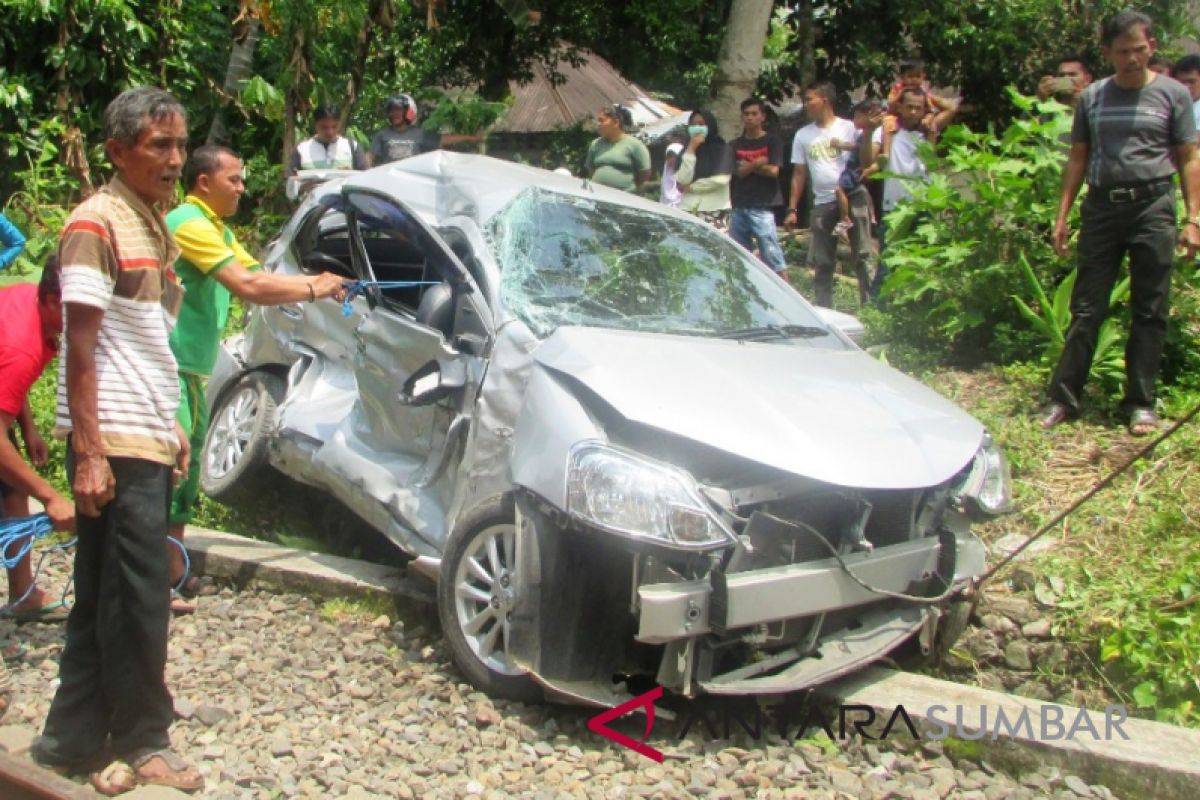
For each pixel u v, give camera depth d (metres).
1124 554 5.41
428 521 5.00
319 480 5.75
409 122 10.41
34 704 4.33
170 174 3.53
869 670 4.64
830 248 9.27
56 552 6.07
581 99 20.27
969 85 17.53
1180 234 7.05
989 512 4.81
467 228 5.21
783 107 20.02
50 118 11.64
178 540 5.48
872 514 4.51
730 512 4.04
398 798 3.75
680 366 4.54
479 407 4.67
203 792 3.71
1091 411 6.76
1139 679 4.86
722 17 18.44
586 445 4.11
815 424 4.36
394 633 5.07
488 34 17.50
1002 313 7.72
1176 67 8.23
